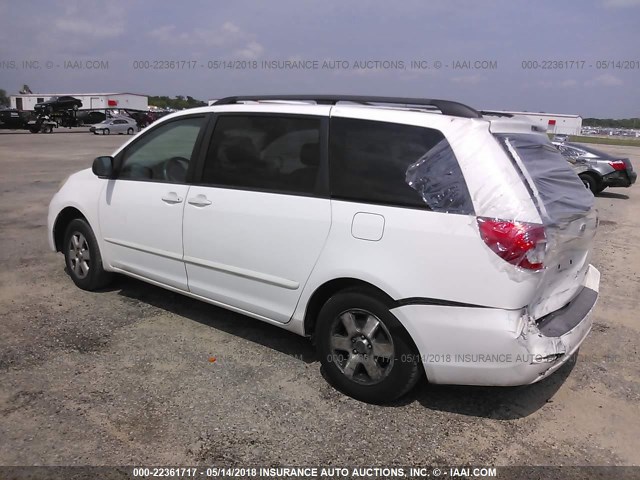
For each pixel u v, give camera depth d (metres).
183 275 4.21
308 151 3.48
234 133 3.87
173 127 4.27
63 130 43.72
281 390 3.49
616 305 5.36
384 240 3.10
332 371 3.46
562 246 3.04
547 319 3.14
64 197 5.07
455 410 3.34
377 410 3.30
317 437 3.02
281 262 3.55
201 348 4.04
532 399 3.50
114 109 50.66
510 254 2.78
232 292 3.90
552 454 2.95
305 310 3.52
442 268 2.94
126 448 2.87
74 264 5.15
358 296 3.25
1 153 20.08
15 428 2.99
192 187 4.04
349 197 3.27
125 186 4.53
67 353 3.88
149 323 4.45
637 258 7.28
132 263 4.60
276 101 3.89
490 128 3.08
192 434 3.00
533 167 3.17
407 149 3.14
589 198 3.56
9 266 5.82
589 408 3.42
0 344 3.98
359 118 3.34
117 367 3.71
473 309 2.89
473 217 2.87
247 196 3.70
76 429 3.00
